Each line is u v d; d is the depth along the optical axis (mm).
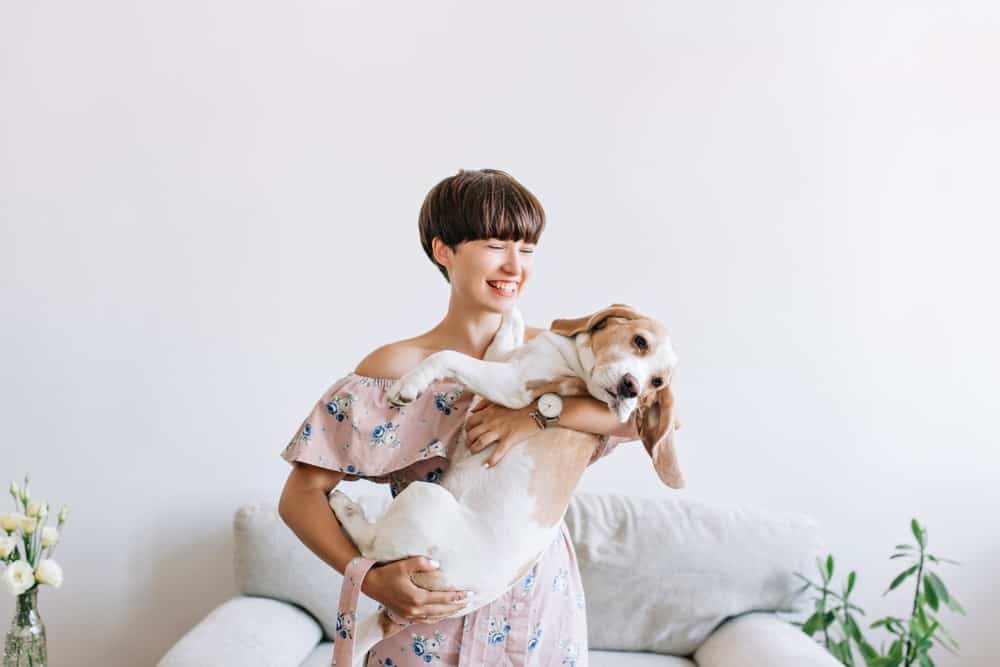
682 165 2562
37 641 2002
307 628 2250
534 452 1208
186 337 2570
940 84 2559
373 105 2568
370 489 2607
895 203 2561
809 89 2557
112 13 2545
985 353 2572
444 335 1376
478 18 2562
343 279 2574
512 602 1253
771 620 2221
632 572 2285
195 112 2561
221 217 2562
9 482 2557
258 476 2592
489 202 1281
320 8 2561
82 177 2551
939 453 2578
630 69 2557
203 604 2604
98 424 2570
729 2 2555
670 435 1216
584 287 2562
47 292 2553
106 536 2584
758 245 2562
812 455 2578
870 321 2570
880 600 2570
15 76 2537
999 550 2574
